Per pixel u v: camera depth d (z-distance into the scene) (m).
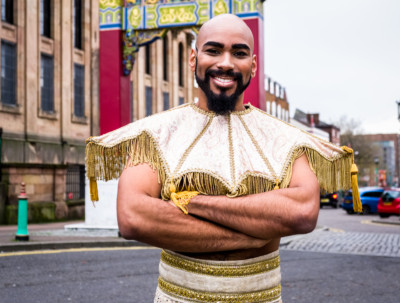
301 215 1.51
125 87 10.95
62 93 21.64
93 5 24.02
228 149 1.69
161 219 1.50
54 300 5.44
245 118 1.78
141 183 1.62
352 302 5.58
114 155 1.73
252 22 9.76
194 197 1.54
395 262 8.39
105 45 10.70
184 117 1.76
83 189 22.64
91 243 9.58
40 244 9.27
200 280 1.62
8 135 18.59
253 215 1.50
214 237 1.52
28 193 18.88
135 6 10.59
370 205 28.05
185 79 34.19
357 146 63.09
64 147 21.44
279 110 61.09
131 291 5.89
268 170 1.67
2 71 18.58
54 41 21.42
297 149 1.71
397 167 149.00
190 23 10.16
